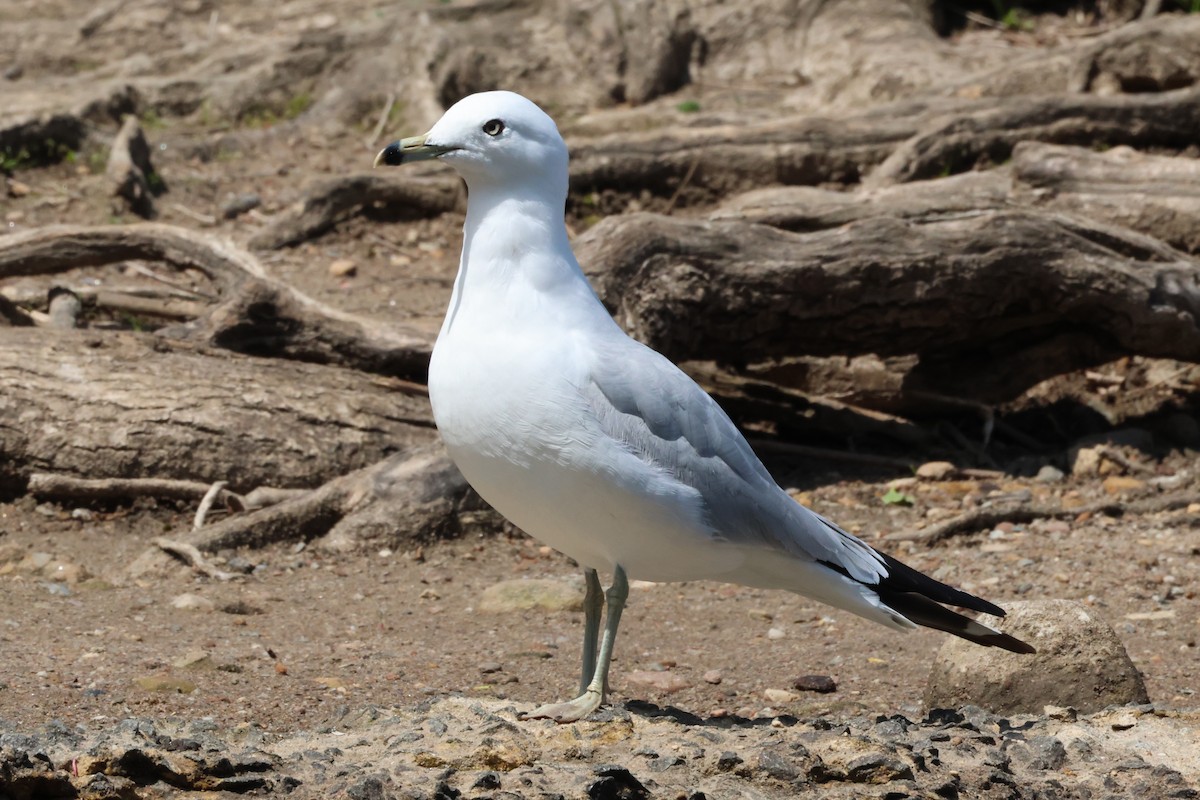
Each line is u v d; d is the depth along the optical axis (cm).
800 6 2308
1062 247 1342
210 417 1188
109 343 1254
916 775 659
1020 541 1177
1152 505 1228
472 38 2219
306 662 898
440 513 1166
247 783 621
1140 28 1947
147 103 2091
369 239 1797
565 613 1027
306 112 2108
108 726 738
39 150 1906
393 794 612
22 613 969
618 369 698
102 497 1174
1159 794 655
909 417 1464
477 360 701
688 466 704
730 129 1878
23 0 2488
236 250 1410
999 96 1945
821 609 1049
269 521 1138
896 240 1330
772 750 665
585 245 1303
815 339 1377
